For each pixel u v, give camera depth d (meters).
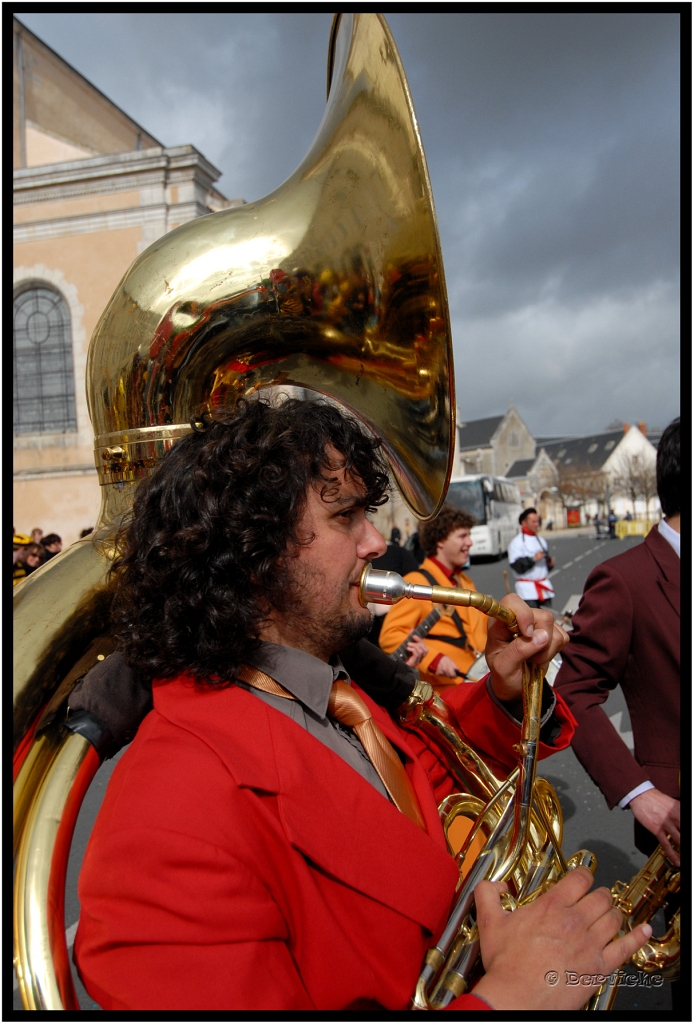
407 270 0.94
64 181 15.42
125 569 0.90
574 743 1.53
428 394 0.98
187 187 15.31
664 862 1.43
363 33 0.99
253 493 0.88
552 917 0.80
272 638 0.95
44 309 16.25
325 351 1.05
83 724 0.84
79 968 0.69
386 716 1.14
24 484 16.23
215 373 1.04
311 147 1.08
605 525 30.77
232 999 0.63
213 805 0.72
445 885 0.87
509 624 1.06
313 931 0.75
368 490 0.97
